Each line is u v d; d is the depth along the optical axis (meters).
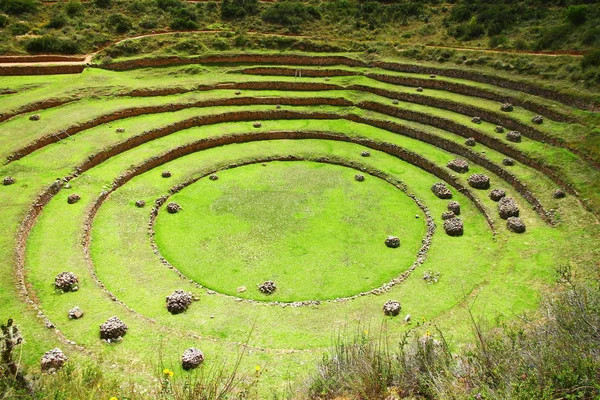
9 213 25.58
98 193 29.83
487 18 52.28
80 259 23.41
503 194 30.94
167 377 13.28
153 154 35.31
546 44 45.28
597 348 11.03
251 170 36.25
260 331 19.98
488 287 22.08
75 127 36.09
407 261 26.20
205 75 48.44
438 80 45.72
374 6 60.28
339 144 40.59
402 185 34.19
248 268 25.22
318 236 28.31
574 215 27.34
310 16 58.47
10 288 20.17
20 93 40.62
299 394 13.69
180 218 29.53
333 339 19.38
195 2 59.28
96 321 19.20
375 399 12.10
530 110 39.34
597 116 34.53
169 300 21.25
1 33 47.47
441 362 12.61
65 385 12.70
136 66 47.94
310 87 47.38
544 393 9.48
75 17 52.81
